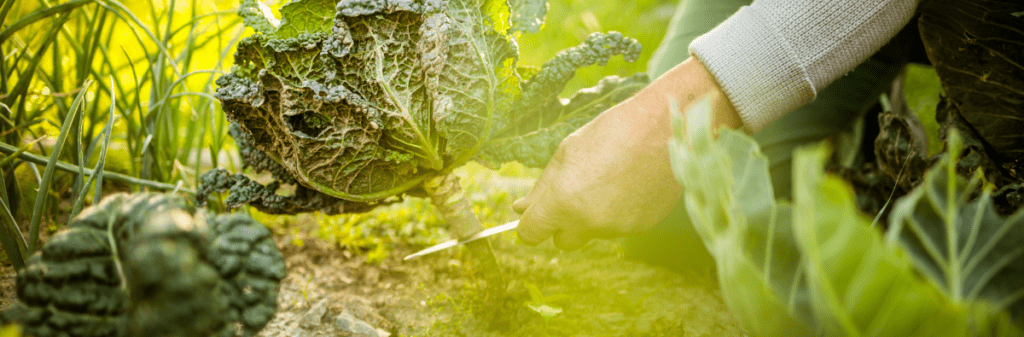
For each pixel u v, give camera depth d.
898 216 0.68
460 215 0.94
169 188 1.04
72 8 0.97
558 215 0.90
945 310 0.66
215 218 0.75
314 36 0.82
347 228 1.19
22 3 1.22
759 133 1.14
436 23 0.83
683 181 0.71
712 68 0.87
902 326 0.67
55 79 1.10
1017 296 0.70
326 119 0.85
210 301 0.71
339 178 0.88
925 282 0.70
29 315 0.72
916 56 1.15
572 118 0.96
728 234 0.70
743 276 0.70
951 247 0.69
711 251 0.73
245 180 0.92
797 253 0.71
